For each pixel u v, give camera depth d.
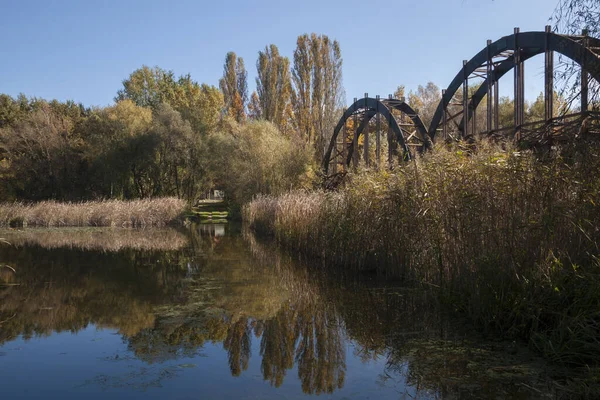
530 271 5.00
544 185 5.23
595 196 4.68
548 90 12.23
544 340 4.55
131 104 35.16
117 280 9.41
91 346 5.27
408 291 7.76
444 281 6.94
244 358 4.87
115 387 4.11
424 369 4.39
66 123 35.41
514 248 5.29
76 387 4.11
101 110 35.12
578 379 3.93
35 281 9.33
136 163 32.06
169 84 43.75
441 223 7.05
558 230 4.95
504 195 5.80
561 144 5.58
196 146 33.09
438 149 8.26
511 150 5.95
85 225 24.67
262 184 27.42
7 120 37.09
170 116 32.78
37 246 15.57
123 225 24.97
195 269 10.77
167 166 33.59
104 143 32.31
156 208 25.88
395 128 19.39
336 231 10.73
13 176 32.22
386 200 9.00
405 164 9.34
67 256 13.10
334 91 34.50
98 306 7.18
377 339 5.38
